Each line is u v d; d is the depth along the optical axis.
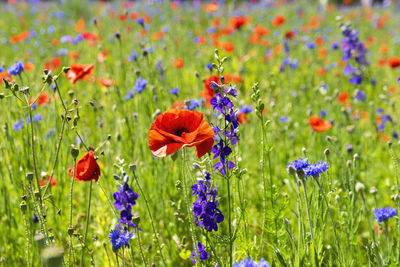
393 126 4.69
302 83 6.88
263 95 5.69
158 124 1.97
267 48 8.68
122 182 2.17
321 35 9.56
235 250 2.56
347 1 14.78
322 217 2.52
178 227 3.32
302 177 2.15
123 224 2.24
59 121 3.42
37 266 2.97
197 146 1.99
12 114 3.96
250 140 4.33
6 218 3.44
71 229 2.34
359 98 5.15
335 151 3.54
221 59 2.12
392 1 16.75
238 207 2.53
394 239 2.72
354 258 2.68
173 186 3.61
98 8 15.29
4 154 3.79
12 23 11.65
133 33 8.53
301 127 5.10
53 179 3.26
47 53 6.68
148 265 2.61
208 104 3.35
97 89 5.67
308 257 2.48
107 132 4.18
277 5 15.48
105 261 2.96
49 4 16.41
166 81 5.16
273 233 2.52
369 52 8.71
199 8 13.40
